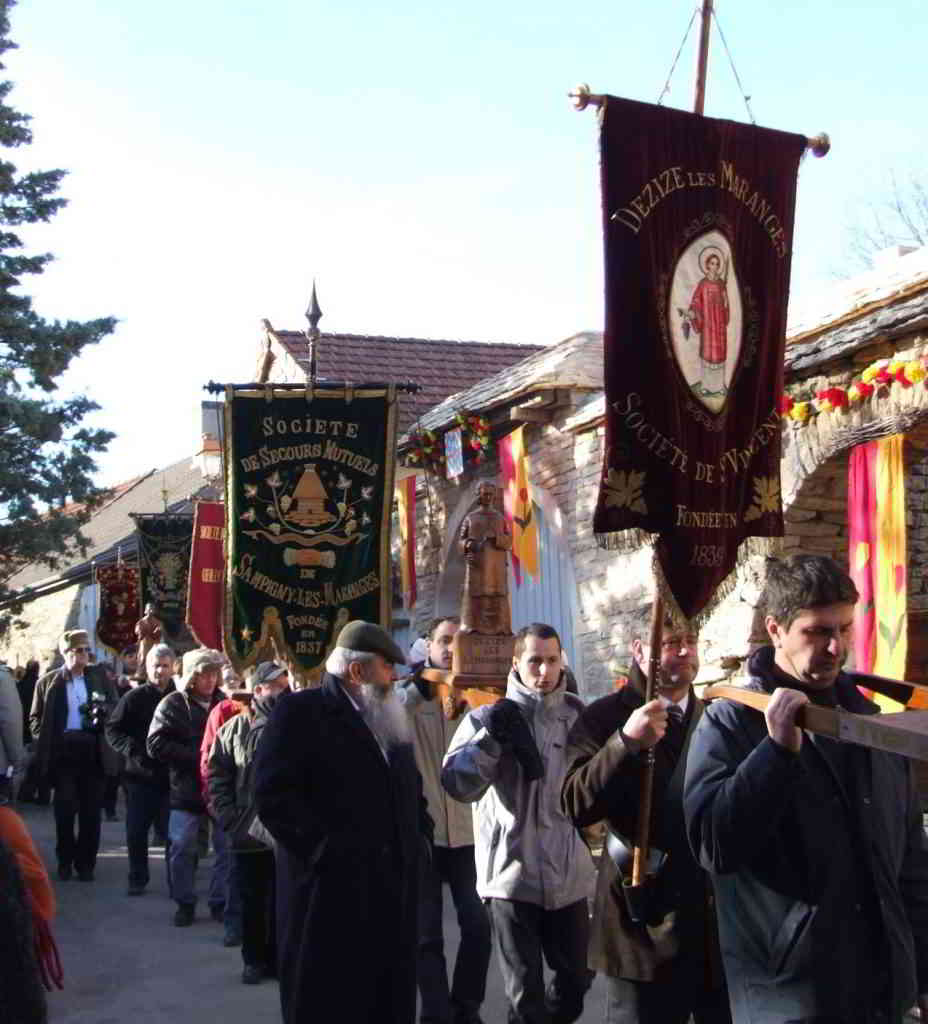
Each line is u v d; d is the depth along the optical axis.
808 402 11.13
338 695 5.57
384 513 12.45
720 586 6.05
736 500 6.13
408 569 17.28
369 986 5.29
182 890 10.01
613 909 4.85
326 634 12.20
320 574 12.27
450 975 8.19
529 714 6.13
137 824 11.26
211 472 29.97
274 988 8.04
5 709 8.60
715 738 3.69
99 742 12.17
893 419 10.32
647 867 4.77
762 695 3.59
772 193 6.25
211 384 12.46
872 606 10.27
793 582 3.64
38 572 44.59
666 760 4.99
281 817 5.32
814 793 3.57
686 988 4.71
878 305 10.64
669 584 5.92
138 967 8.64
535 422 15.48
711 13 6.04
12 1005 2.86
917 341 10.14
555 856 5.96
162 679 11.30
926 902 3.78
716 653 12.01
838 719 3.37
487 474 16.53
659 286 5.94
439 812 6.89
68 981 8.28
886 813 3.62
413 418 20.62
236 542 12.20
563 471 15.09
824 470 11.26
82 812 12.11
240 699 9.72
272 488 12.35
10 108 25.12
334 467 12.45
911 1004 3.58
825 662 3.62
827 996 3.48
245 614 12.11
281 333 22.86
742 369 6.18
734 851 3.49
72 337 25.25
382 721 5.59
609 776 4.70
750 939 3.60
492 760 5.91
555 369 14.82
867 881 3.56
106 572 24.05
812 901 3.52
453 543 17.33
